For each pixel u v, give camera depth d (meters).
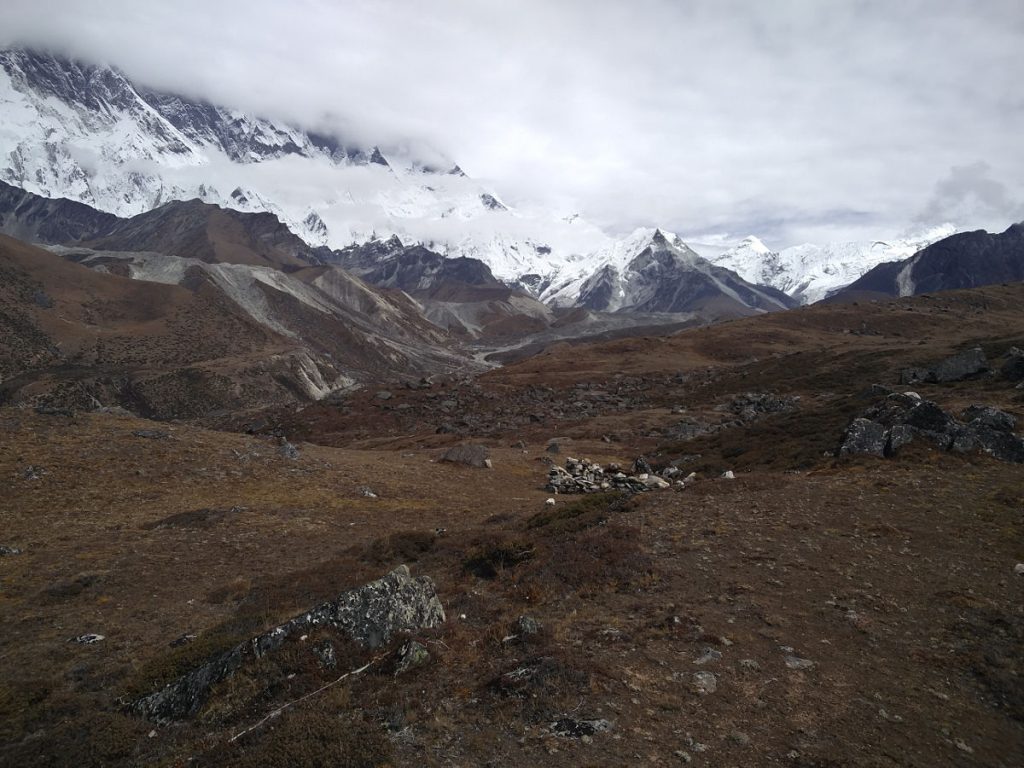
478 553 19.69
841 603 14.23
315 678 12.19
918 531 18.27
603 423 78.12
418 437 81.12
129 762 10.75
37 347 188.50
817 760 9.09
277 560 24.62
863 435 28.41
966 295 174.12
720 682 11.14
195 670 13.02
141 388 177.75
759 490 24.30
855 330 151.88
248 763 9.11
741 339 151.50
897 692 10.94
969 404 36.91
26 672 14.99
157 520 29.70
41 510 29.83
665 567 16.72
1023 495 20.34
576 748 9.39
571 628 13.60
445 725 10.18
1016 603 13.86
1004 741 9.73
